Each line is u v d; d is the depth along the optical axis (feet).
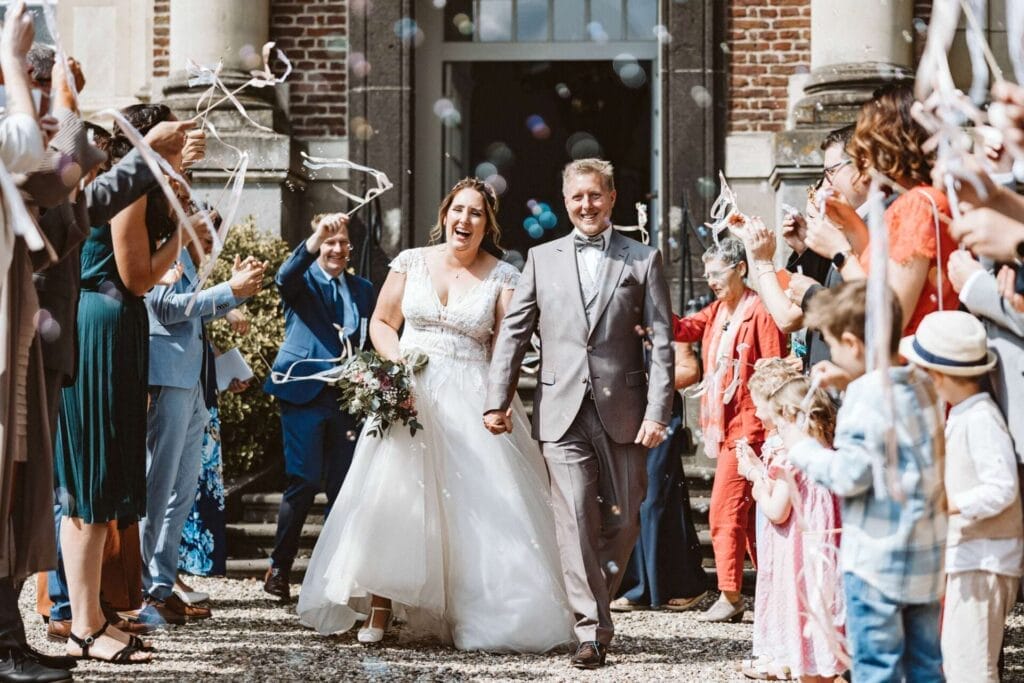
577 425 16.12
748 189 30.35
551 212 37.37
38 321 13.07
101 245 15.47
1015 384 11.77
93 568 15.19
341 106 30.96
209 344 19.94
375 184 30.81
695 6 30.35
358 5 30.81
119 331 15.25
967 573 11.40
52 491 12.93
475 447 17.07
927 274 11.64
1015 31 9.30
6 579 13.10
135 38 31.73
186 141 14.58
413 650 16.53
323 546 17.16
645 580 20.35
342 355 20.56
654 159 33.24
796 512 12.62
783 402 13.23
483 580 16.58
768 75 30.42
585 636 15.57
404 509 16.65
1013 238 10.93
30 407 12.74
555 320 16.40
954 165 10.39
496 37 33.32
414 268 17.95
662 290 16.55
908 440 10.12
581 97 37.01
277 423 26.58
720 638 17.80
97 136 16.81
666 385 16.17
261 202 29.30
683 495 20.62
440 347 17.47
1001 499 10.99
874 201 9.23
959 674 11.44
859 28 29.43
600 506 16.26
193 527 20.63
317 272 21.22
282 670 14.93
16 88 11.82
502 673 15.05
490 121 36.58
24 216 10.19
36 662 13.21
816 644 13.34
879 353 9.05
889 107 12.10
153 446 17.71
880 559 10.16
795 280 13.16
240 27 30.12
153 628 17.60
